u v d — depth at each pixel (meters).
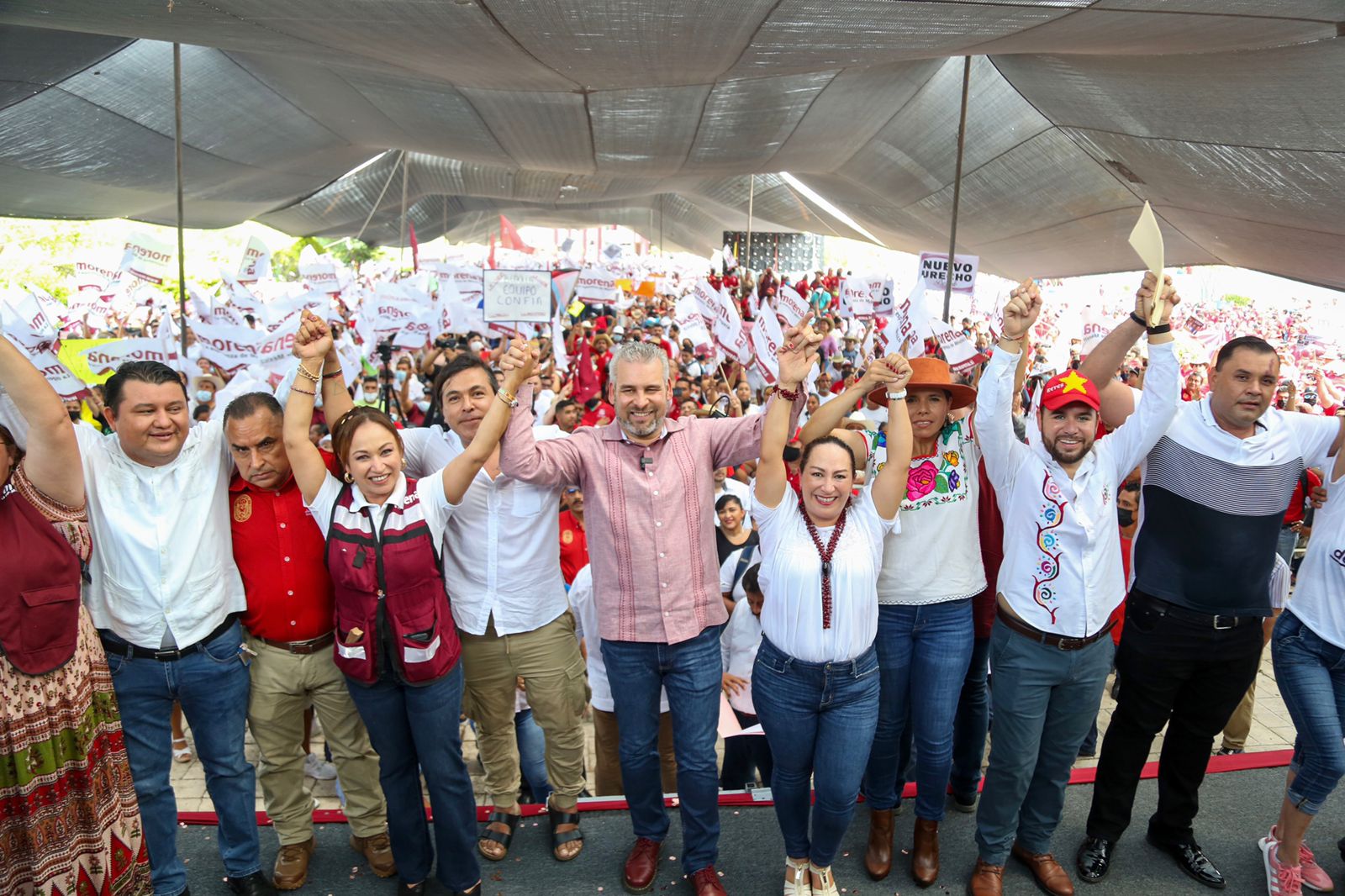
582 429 3.22
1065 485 3.04
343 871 3.31
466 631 3.34
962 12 4.29
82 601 2.77
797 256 28.86
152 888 2.96
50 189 11.66
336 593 2.85
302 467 2.88
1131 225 9.89
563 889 3.23
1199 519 3.14
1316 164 5.86
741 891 3.22
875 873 3.27
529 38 4.99
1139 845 3.49
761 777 4.46
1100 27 4.45
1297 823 3.14
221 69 9.12
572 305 13.53
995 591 3.55
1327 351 12.91
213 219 17.09
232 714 3.01
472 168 19.14
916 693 3.21
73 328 13.19
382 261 34.91
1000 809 3.12
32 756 2.55
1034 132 8.55
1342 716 3.17
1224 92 5.32
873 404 3.42
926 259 7.34
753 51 5.31
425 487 2.91
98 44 7.62
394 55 6.00
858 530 2.95
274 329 7.44
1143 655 3.21
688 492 3.11
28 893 2.60
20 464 2.63
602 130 10.87
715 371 9.84
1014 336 3.04
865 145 11.51
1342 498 3.12
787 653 2.94
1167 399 3.07
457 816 3.03
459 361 3.27
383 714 2.91
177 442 2.81
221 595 2.96
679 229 32.28
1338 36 4.03
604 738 4.22
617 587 3.09
